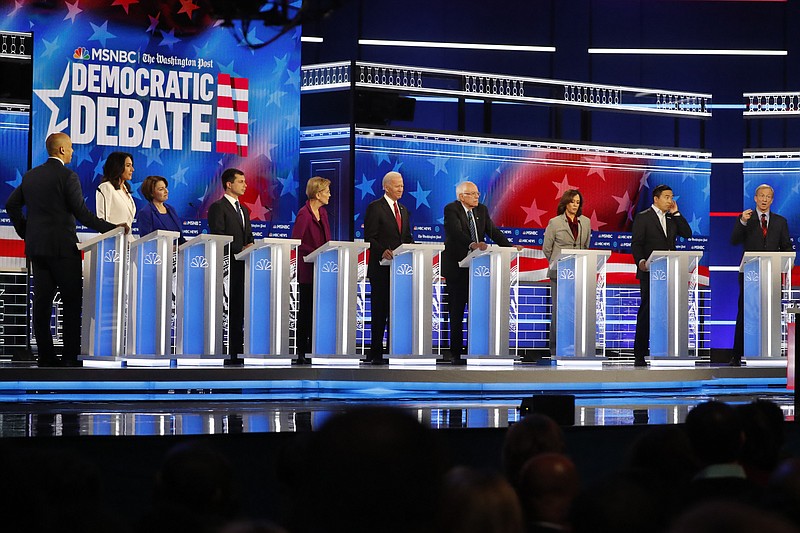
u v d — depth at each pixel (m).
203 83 14.27
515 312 13.35
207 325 11.14
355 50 16.56
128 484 6.02
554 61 17.12
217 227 12.01
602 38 17.22
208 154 14.30
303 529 1.62
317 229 12.47
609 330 15.45
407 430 1.63
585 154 15.53
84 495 2.97
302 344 12.27
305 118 15.18
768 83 17.42
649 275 12.41
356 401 10.46
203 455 2.89
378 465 1.59
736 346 13.28
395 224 12.05
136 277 10.81
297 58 14.64
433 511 1.62
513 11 17.05
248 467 6.19
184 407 9.61
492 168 15.19
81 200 10.43
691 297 12.99
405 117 15.64
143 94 14.02
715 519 1.24
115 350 10.69
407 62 16.80
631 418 8.47
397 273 11.71
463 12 16.94
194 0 14.20
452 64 16.94
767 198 13.89
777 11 17.38
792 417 9.23
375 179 14.73
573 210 12.63
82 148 13.74
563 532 2.85
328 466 1.60
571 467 2.93
